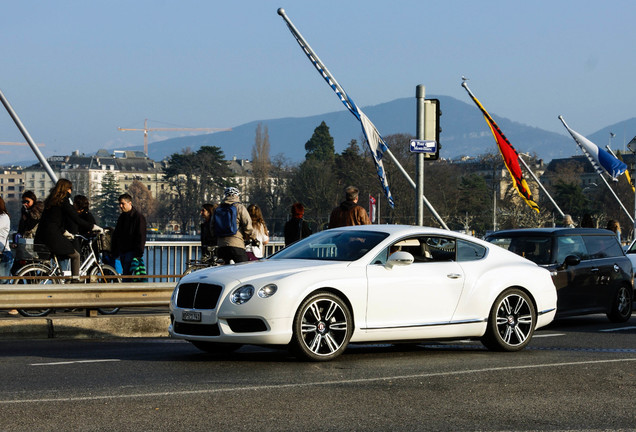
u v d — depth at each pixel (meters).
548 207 126.19
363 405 7.73
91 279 14.28
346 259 11.00
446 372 9.62
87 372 9.48
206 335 10.34
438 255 11.62
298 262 10.91
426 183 101.81
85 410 7.38
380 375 9.39
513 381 9.06
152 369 9.76
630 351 11.84
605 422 7.16
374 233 11.45
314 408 7.57
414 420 7.15
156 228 195.75
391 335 10.95
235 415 7.25
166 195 182.88
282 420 7.09
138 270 17.66
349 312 10.62
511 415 7.39
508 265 12.06
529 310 12.02
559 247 15.77
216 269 10.91
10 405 7.55
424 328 11.17
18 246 15.75
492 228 115.12
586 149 35.84
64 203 15.69
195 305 10.45
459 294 11.48
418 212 17.58
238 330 10.21
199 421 7.01
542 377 9.34
